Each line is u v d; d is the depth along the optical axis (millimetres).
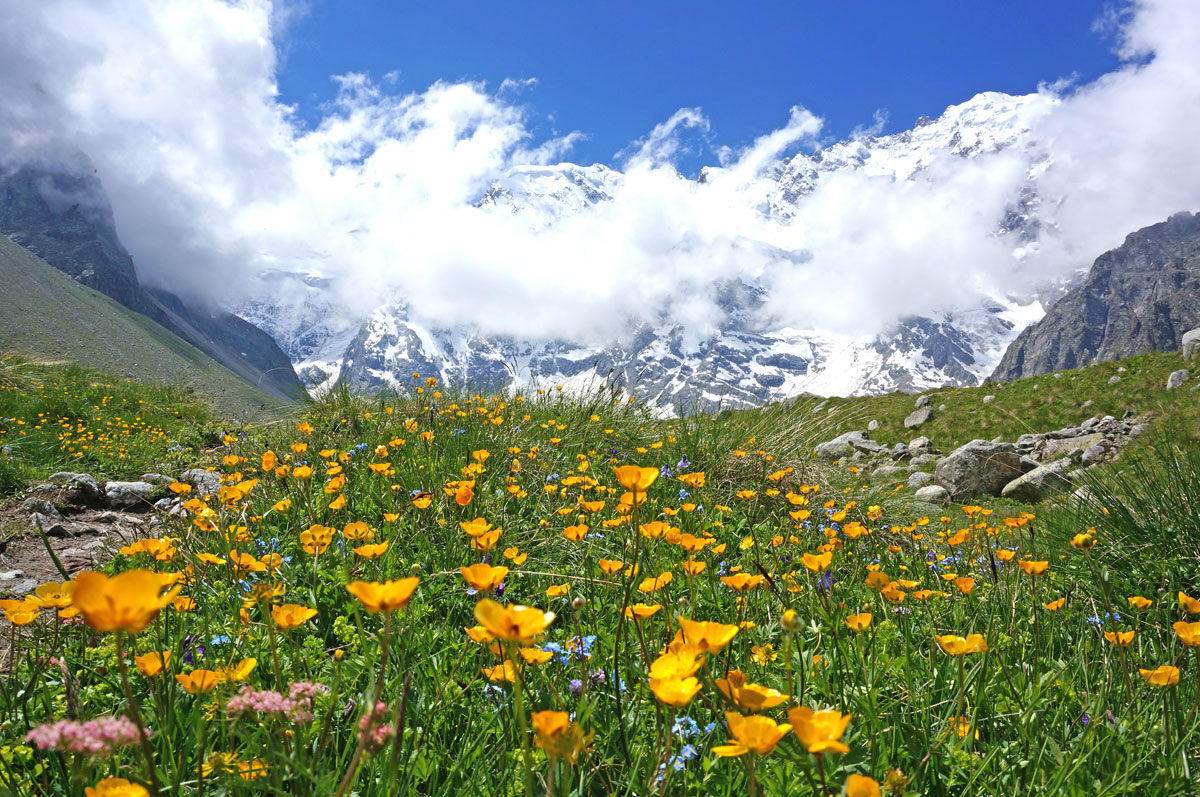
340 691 2426
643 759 2021
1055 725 2346
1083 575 4570
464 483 3861
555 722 1384
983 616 3484
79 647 2902
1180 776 2021
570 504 5426
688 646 1486
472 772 2039
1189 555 4570
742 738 1248
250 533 4195
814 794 1741
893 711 2322
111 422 13766
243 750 1980
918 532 6344
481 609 1312
